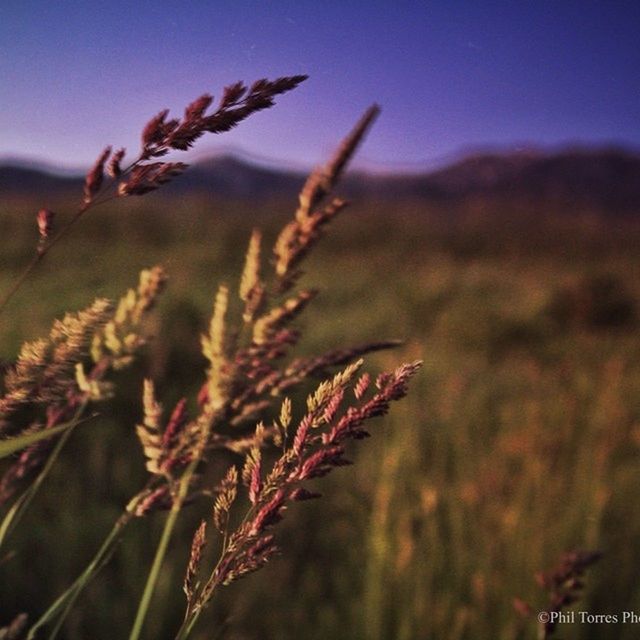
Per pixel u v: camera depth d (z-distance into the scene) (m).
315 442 0.69
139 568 3.01
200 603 0.71
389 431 4.37
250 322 0.77
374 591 2.62
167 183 0.58
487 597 2.53
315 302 11.26
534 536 2.74
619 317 10.79
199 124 0.57
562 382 6.23
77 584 0.85
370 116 0.75
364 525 3.35
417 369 0.68
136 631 0.89
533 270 21.12
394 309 11.23
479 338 9.22
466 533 2.97
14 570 2.83
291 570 3.27
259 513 0.69
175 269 12.03
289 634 2.81
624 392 5.43
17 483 0.88
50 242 0.59
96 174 0.58
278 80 0.58
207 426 0.78
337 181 0.76
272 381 0.78
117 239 21.48
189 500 0.81
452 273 15.22
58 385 0.63
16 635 0.83
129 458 4.07
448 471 4.01
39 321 5.39
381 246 26.20
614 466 3.85
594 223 41.12
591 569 2.63
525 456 3.71
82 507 3.58
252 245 0.77
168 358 4.66
